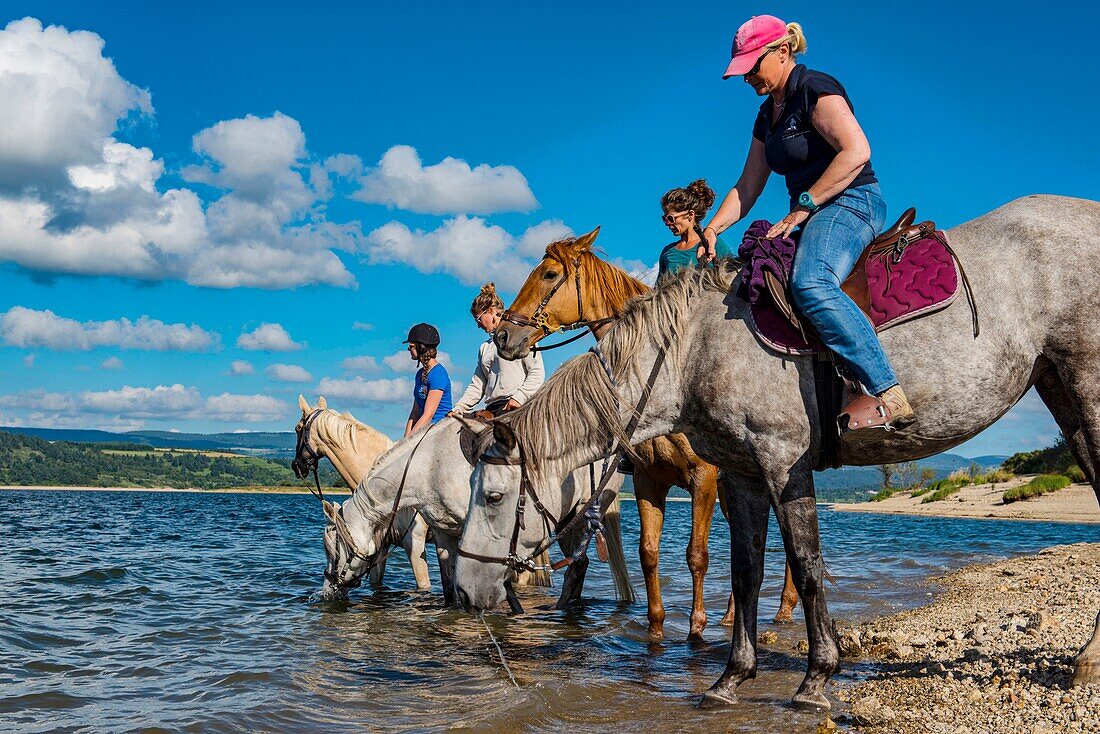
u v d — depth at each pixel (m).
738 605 4.49
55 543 16.88
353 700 4.92
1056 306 3.92
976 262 4.02
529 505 4.65
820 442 4.03
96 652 6.31
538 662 5.93
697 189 6.42
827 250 3.97
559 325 6.79
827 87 4.20
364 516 8.46
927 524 29.33
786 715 4.19
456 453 7.88
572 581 8.55
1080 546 12.39
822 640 4.18
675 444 6.12
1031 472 47.66
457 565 4.66
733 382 4.07
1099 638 3.89
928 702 4.09
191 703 4.84
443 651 6.37
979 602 7.73
